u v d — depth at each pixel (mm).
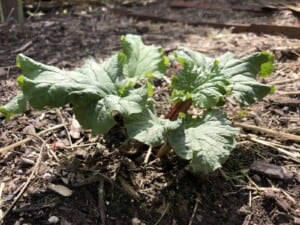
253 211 284
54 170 298
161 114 348
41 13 566
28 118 345
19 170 301
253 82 304
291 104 371
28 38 482
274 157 322
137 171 298
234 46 465
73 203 279
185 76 304
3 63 427
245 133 341
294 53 446
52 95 268
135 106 270
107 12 580
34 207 275
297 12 548
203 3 604
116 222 272
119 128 325
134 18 560
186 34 505
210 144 265
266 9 567
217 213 282
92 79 286
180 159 304
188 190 290
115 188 288
